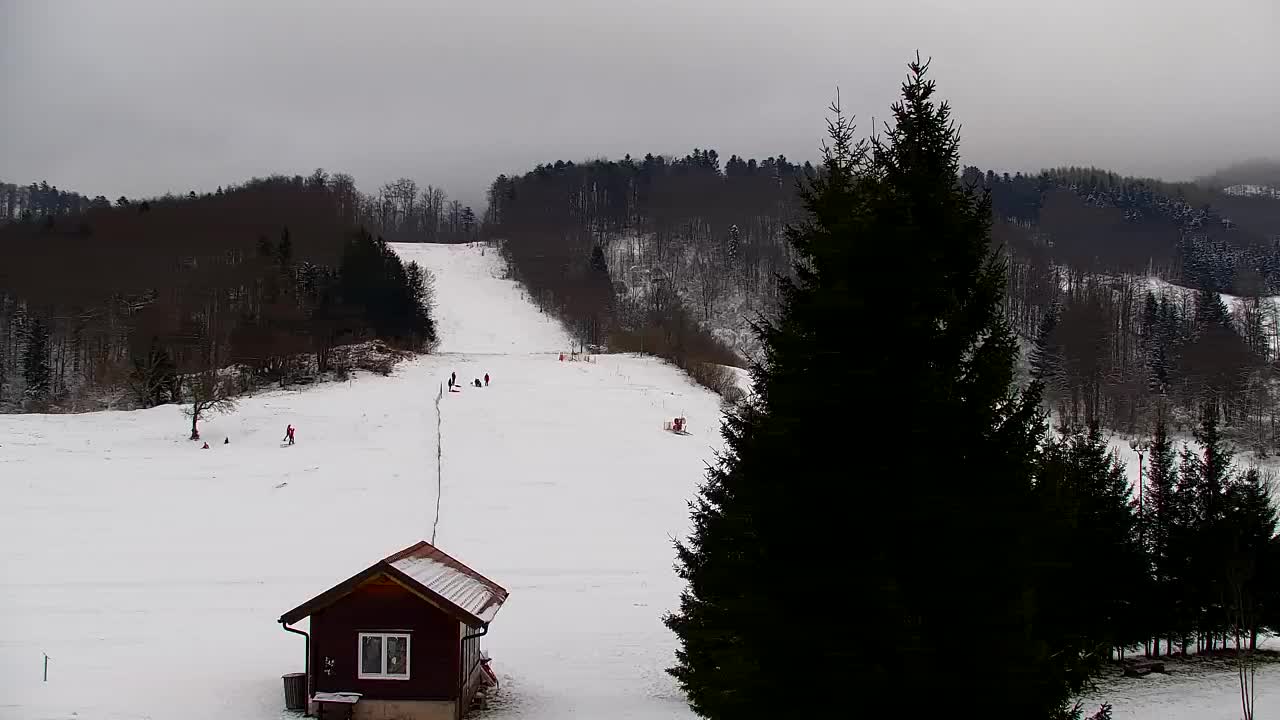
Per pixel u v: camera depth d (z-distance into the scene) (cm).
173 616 2920
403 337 9538
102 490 4516
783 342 1299
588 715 2231
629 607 3331
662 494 4966
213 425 6016
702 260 16600
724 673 1279
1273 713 2366
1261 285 16512
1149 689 2689
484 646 2883
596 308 12150
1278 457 7581
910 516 1150
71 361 10300
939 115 1278
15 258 10412
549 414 6650
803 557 1255
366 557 3753
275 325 7888
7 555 3503
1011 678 1105
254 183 16362
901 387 1192
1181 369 9812
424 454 5484
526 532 4241
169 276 10238
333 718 2034
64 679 2266
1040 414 1241
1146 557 3094
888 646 1124
